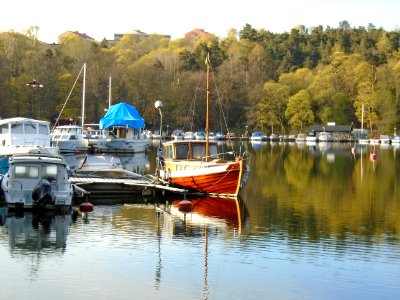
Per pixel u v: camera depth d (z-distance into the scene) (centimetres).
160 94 12750
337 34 19062
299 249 1984
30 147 3500
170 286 1582
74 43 16075
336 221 2484
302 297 1520
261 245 2033
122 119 6681
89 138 7262
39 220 2356
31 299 1457
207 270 1727
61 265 1739
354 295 1541
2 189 2625
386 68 14212
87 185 3012
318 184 3872
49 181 2542
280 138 13050
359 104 13988
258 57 16425
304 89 14362
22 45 12719
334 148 9675
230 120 13725
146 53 17688
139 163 5391
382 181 4100
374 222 2472
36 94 10731
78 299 1467
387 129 13425
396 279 1673
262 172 4700
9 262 1756
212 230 2258
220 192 3122
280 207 2838
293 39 18862
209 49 16325
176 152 3362
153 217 2494
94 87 11494
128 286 1573
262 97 14038
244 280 1645
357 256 1908
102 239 2062
